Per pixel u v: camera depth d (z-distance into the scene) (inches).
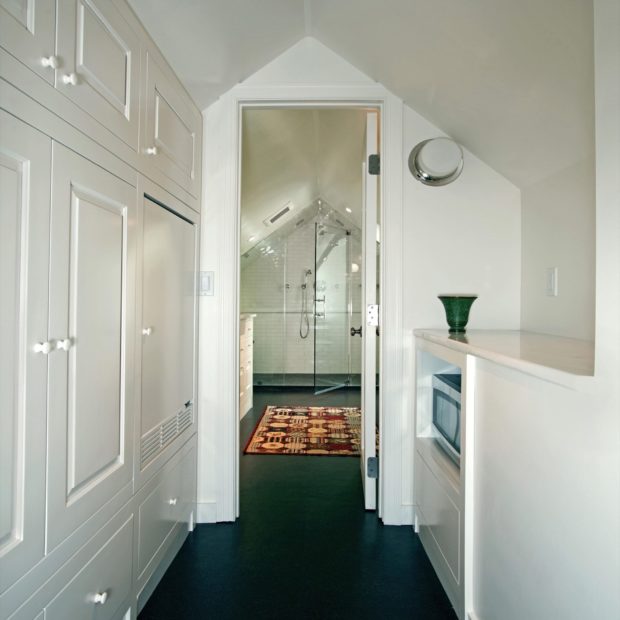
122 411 47.1
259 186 145.1
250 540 71.2
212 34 58.7
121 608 47.2
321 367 211.0
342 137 127.8
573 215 59.2
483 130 66.6
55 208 34.3
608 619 25.1
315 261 215.9
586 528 27.3
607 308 25.5
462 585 48.7
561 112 51.1
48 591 33.9
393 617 53.6
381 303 78.4
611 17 25.3
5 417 29.1
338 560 65.6
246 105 78.5
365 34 64.1
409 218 76.6
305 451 116.6
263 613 54.1
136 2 47.1
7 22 28.5
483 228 76.4
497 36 46.5
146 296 53.1
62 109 34.9
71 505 37.1
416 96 71.4
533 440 34.2
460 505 49.6
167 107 59.1
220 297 76.5
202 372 76.8
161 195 57.4
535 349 42.6
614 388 24.8
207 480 77.2
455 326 67.7
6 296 29.1
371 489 82.5
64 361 35.9
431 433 72.6
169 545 62.4
